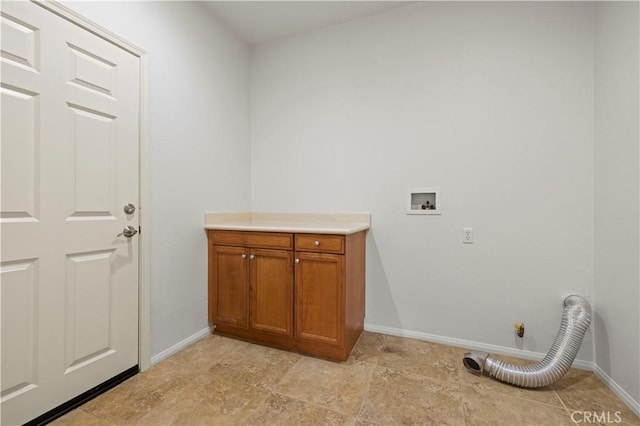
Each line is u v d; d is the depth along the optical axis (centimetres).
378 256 229
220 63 237
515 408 141
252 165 276
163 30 186
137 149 170
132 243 168
